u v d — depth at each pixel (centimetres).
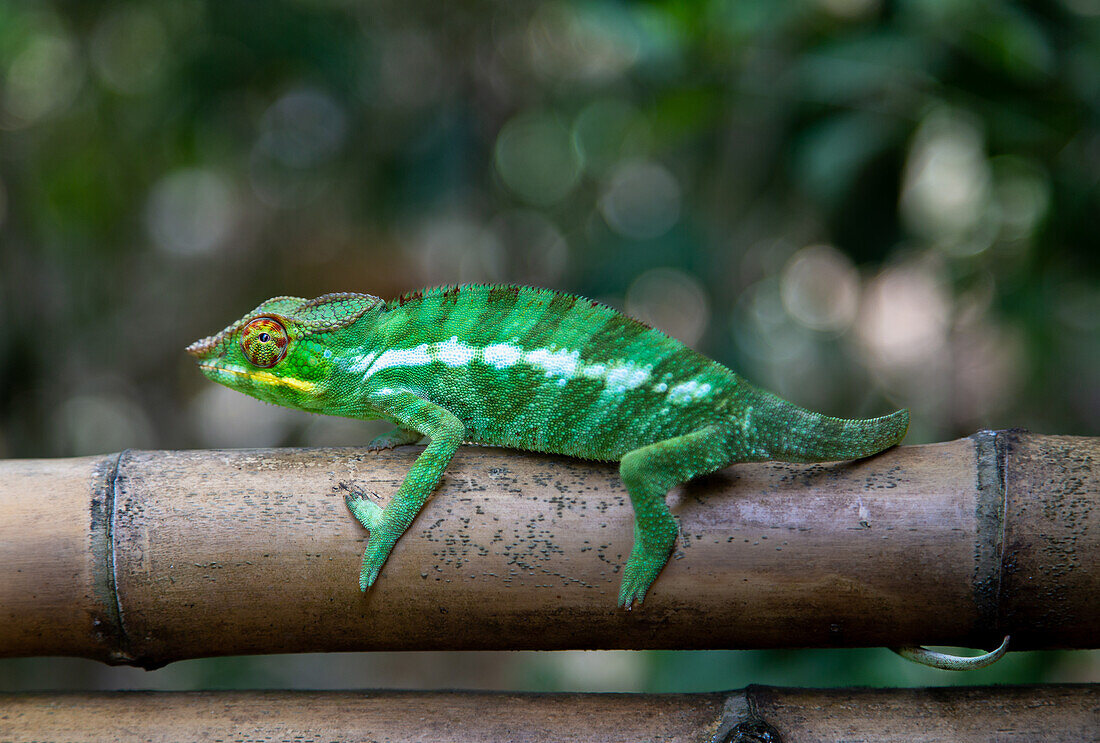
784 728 112
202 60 197
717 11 140
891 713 112
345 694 114
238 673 186
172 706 113
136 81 203
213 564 112
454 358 117
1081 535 111
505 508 113
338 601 113
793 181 149
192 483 113
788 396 203
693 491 113
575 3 154
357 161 217
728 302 177
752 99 143
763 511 113
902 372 188
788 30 141
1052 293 138
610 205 231
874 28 138
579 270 203
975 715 112
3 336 192
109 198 212
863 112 138
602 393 116
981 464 112
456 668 227
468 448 116
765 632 113
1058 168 134
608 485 114
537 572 112
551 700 113
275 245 235
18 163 196
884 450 113
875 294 184
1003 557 112
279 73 201
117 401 236
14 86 197
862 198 142
